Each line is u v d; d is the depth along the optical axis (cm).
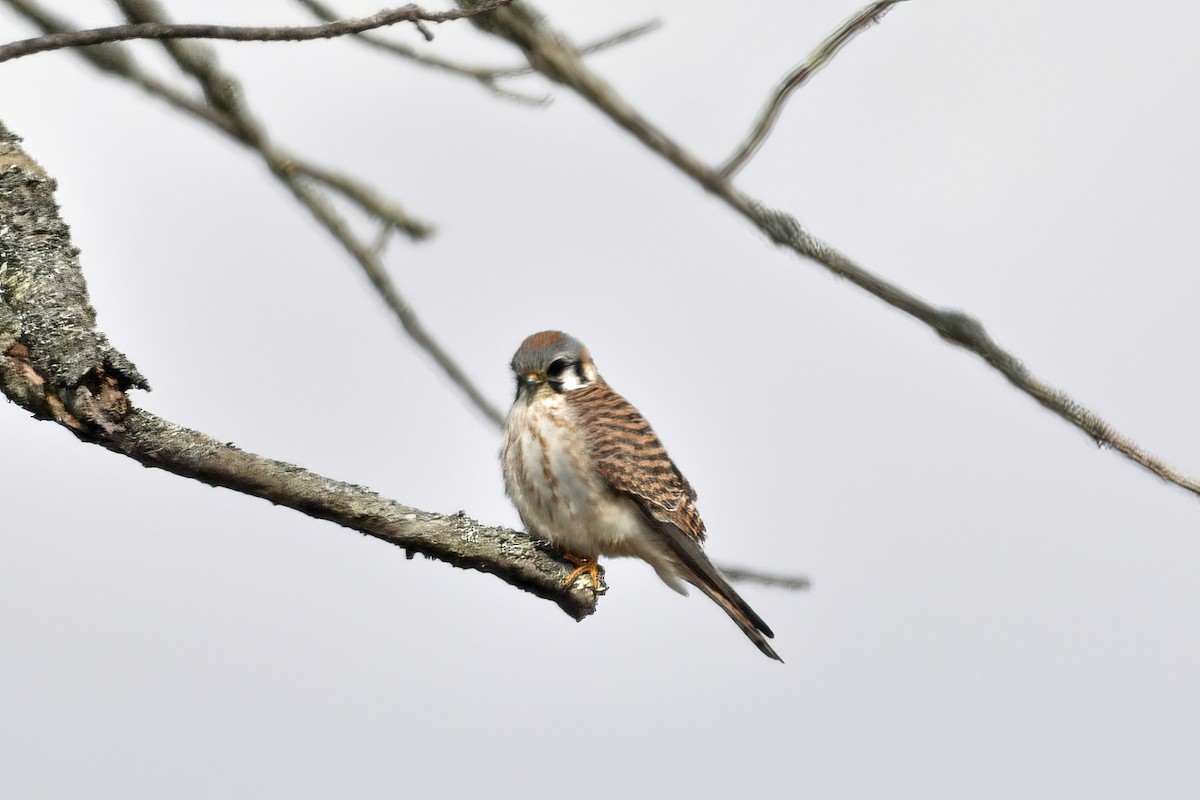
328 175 879
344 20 605
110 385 666
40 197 733
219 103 854
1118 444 592
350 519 748
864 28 567
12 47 595
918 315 588
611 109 595
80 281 703
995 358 592
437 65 776
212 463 689
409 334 935
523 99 779
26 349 662
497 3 594
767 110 581
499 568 823
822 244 589
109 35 603
